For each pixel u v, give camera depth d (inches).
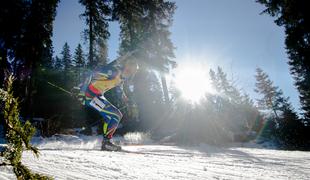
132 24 824.9
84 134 567.8
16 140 47.1
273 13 666.2
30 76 641.6
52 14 725.3
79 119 668.1
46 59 771.4
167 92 788.6
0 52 581.9
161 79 812.6
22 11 673.0
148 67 797.9
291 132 706.2
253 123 969.5
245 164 155.9
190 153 213.8
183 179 95.1
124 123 657.6
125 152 195.8
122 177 87.4
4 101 47.1
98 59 756.0
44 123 471.2
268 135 769.6
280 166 153.6
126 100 249.9
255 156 209.6
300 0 608.1
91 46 743.7
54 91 729.0
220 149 296.2
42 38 688.4
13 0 659.4
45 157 115.8
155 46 834.2
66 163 104.0
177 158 166.1
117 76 230.5
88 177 82.2
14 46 639.8
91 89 226.2
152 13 851.4
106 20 791.1
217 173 114.3
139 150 226.8
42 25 693.3
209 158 178.1
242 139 673.6
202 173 111.2
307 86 924.0
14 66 612.1
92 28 761.6
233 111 706.2
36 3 689.6
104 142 221.1
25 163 96.6
